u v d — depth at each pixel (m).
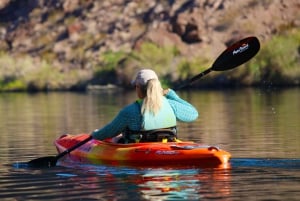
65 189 17.27
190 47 110.81
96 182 17.92
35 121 41.19
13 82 105.00
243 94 67.31
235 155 22.55
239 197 15.90
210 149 19.69
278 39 94.81
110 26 124.75
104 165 20.30
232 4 117.62
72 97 73.94
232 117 39.50
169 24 116.94
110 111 48.47
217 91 76.00
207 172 18.75
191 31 113.31
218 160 19.45
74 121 40.34
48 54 122.25
